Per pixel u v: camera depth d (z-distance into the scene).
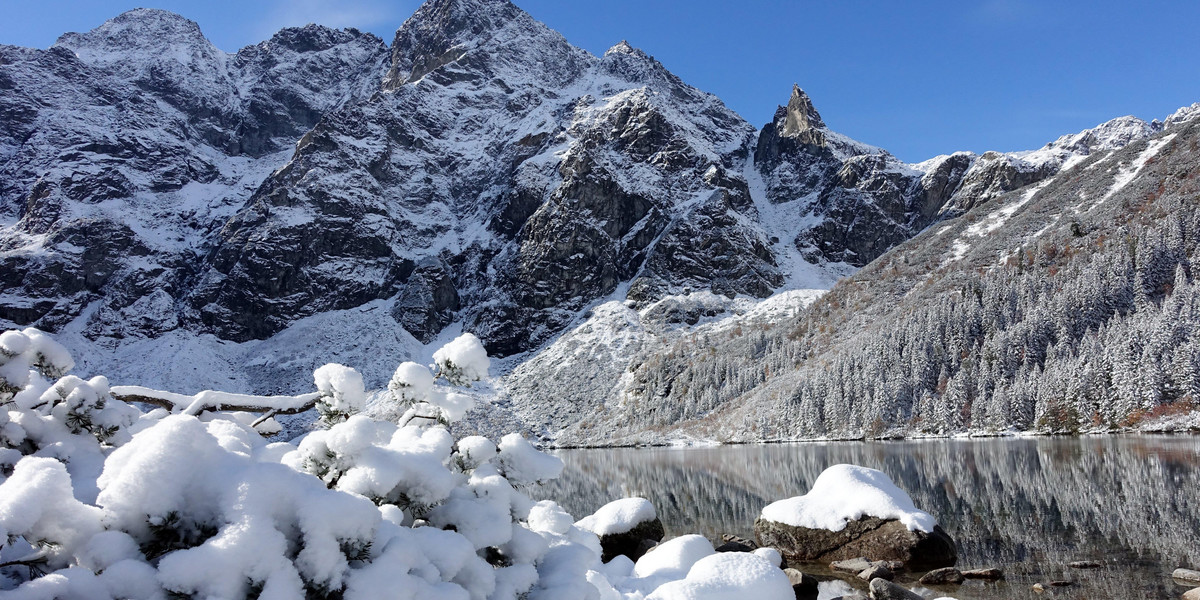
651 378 132.25
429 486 4.98
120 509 3.85
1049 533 19.44
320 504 3.88
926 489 31.39
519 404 142.50
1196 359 58.31
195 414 6.83
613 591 8.83
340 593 4.01
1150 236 82.56
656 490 41.50
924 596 13.84
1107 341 67.88
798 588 14.55
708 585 10.11
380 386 158.38
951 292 104.38
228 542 3.58
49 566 3.92
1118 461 36.25
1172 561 15.23
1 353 6.44
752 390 112.00
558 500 39.28
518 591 5.19
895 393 84.12
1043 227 124.38
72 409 6.15
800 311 145.38
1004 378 75.62
